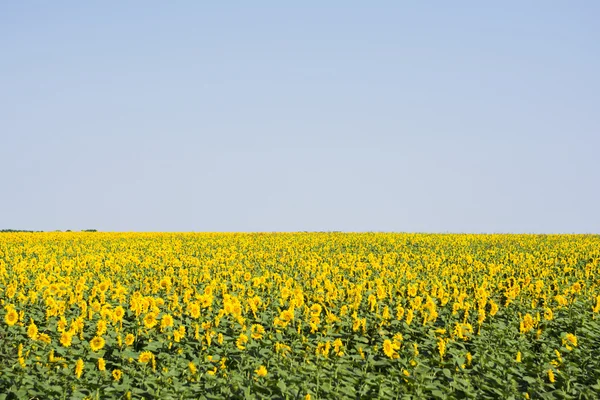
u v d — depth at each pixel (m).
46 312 14.45
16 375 10.07
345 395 9.84
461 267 24.52
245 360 11.51
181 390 9.74
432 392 9.86
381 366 11.87
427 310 14.58
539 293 17.52
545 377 11.23
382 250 33.72
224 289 16.91
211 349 12.10
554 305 17.19
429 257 28.66
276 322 13.41
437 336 13.69
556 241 41.94
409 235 48.56
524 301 17.39
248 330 13.17
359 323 13.33
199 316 14.26
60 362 10.68
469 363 11.34
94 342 11.39
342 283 19.88
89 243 40.00
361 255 29.42
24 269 20.73
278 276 18.94
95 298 16.61
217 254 28.02
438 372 11.49
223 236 50.12
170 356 11.73
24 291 17.05
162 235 52.78
